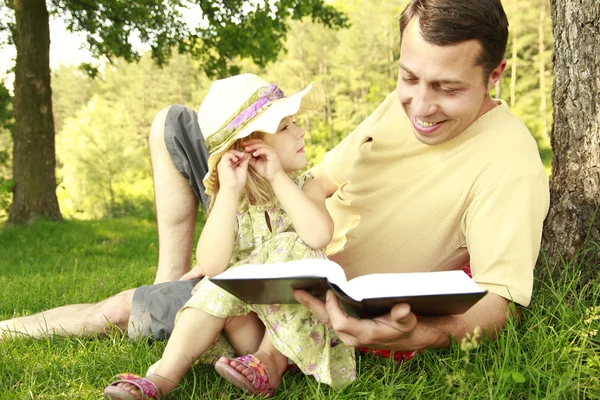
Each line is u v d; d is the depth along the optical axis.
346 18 13.65
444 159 2.23
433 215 2.23
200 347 2.04
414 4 2.00
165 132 2.89
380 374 2.14
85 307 2.78
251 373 1.93
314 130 53.28
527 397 1.89
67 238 10.77
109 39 13.44
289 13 13.36
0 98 13.89
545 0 40.78
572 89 2.61
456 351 2.00
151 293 2.57
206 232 2.18
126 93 71.00
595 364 1.98
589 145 2.57
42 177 12.53
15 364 2.37
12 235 10.88
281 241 2.19
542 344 2.05
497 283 2.02
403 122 2.41
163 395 1.97
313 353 2.03
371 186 2.44
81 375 2.28
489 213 2.07
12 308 3.70
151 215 15.31
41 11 12.40
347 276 2.46
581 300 2.33
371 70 52.97
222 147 2.24
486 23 1.91
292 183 2.22
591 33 2.56
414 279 1.73
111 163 45.22
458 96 2.01
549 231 2.65
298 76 56.53
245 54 13.92
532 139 2.19
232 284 1.78
